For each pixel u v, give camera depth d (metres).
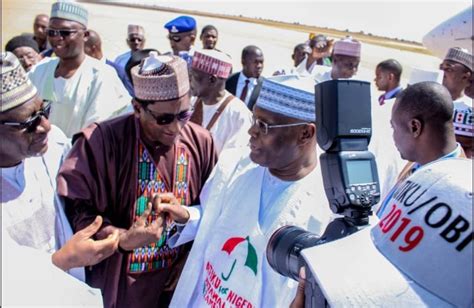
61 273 0.95
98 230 1.88
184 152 2.16
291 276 1.19
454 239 0.75
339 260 0.86
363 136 1.12
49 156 2.00
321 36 7.42
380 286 0.79
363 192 1.06
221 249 1.84
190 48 5.73
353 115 1.10
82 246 1.65
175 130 1.96
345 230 1.06
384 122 3.32
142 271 2.07
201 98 3.73
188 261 1.99
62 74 3.35
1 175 1.64
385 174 2.95
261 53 6.22
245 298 1.73
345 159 1.08
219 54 3.72
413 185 0.86
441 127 1.85
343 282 0.82
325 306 0.87
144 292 2.09
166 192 2.09
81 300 0.94
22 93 1.53
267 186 1.84
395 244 0.82
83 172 1.95
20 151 1.59
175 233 2.09
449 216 0.77
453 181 0.80
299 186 1.77
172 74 1.86
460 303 0.74
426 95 1.85
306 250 0.91
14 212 1.66
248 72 6.24
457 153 1.90
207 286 1.87
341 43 4.59
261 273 1.72
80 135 2.03
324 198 1.75
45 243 1.82
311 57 7.44
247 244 1.77
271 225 1.75
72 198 1.92
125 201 2.05
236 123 3.68
